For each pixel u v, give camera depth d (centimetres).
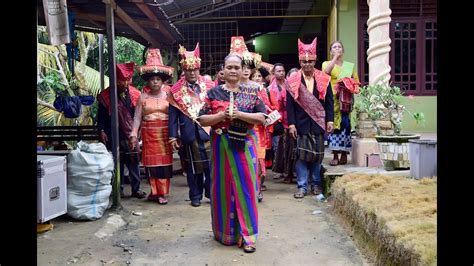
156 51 578
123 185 678
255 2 1080
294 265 366
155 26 730
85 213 474
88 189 474
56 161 441
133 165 606
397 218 339
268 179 741
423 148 486
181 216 515
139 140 677
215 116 394
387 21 671
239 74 407
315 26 1186
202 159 557
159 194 576
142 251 398
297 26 1279
